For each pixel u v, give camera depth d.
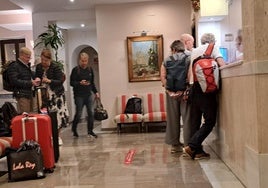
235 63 3.15
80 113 7.02
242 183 3.15
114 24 8.05
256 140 2.64
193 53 4.32
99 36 8.08
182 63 4.61
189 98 4.36
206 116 4.18
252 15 2.63
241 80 3.03
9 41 11.55
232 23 5.39
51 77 5.59
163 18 7.97
